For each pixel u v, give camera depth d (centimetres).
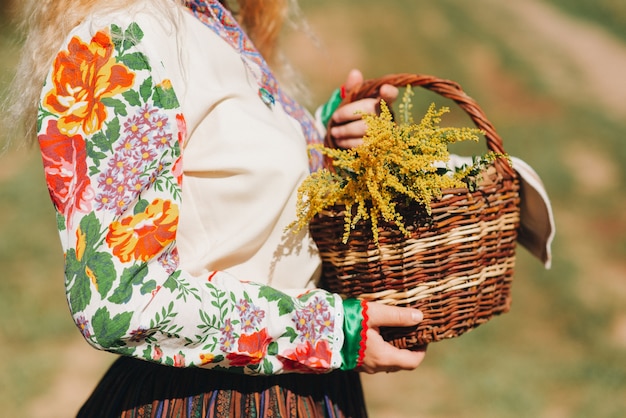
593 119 1003
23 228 576
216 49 138
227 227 133
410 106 155
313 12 1216
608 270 608
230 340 124
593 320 521
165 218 120
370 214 136
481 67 1169
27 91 134
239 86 139
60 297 500
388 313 135
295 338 130
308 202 135
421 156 133
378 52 1129
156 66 123
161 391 136
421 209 137
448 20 1339
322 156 159
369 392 423
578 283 570
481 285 147
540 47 1341
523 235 170
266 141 135
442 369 450
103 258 117
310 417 141
